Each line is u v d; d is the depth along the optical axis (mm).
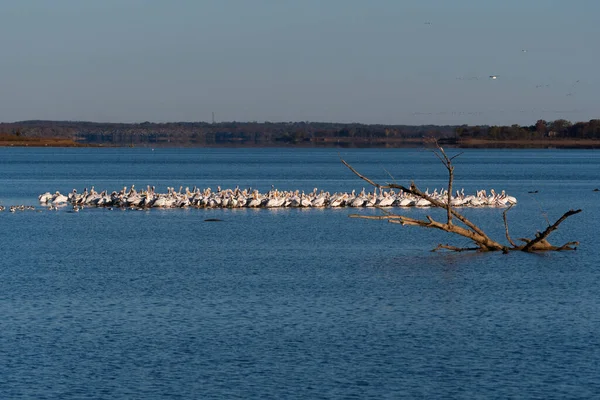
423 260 49344
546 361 29219
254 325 33594
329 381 27219
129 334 32219
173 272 45562
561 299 38438
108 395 25984
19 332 32406
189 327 33281
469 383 27109
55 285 41625
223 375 27719
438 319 34719
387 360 29281
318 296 39062
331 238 59781
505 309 36500
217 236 60562
